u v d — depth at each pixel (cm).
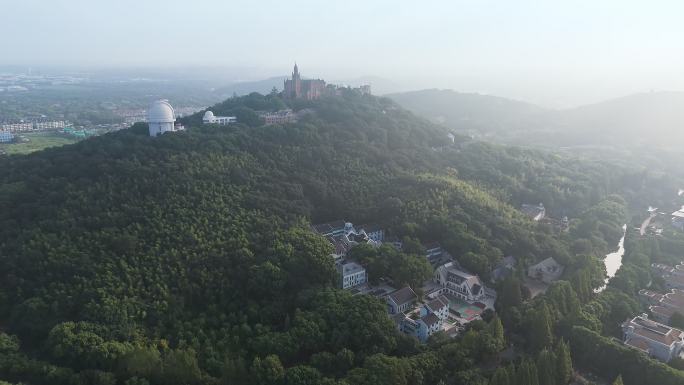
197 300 19612
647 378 16312
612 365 17112
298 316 17938
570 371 16512
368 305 18388
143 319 18300
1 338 17038
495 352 17300
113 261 19875
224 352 16975
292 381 15150
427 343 18150
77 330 17062
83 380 15738
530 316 18912
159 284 19288
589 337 17888
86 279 19088
